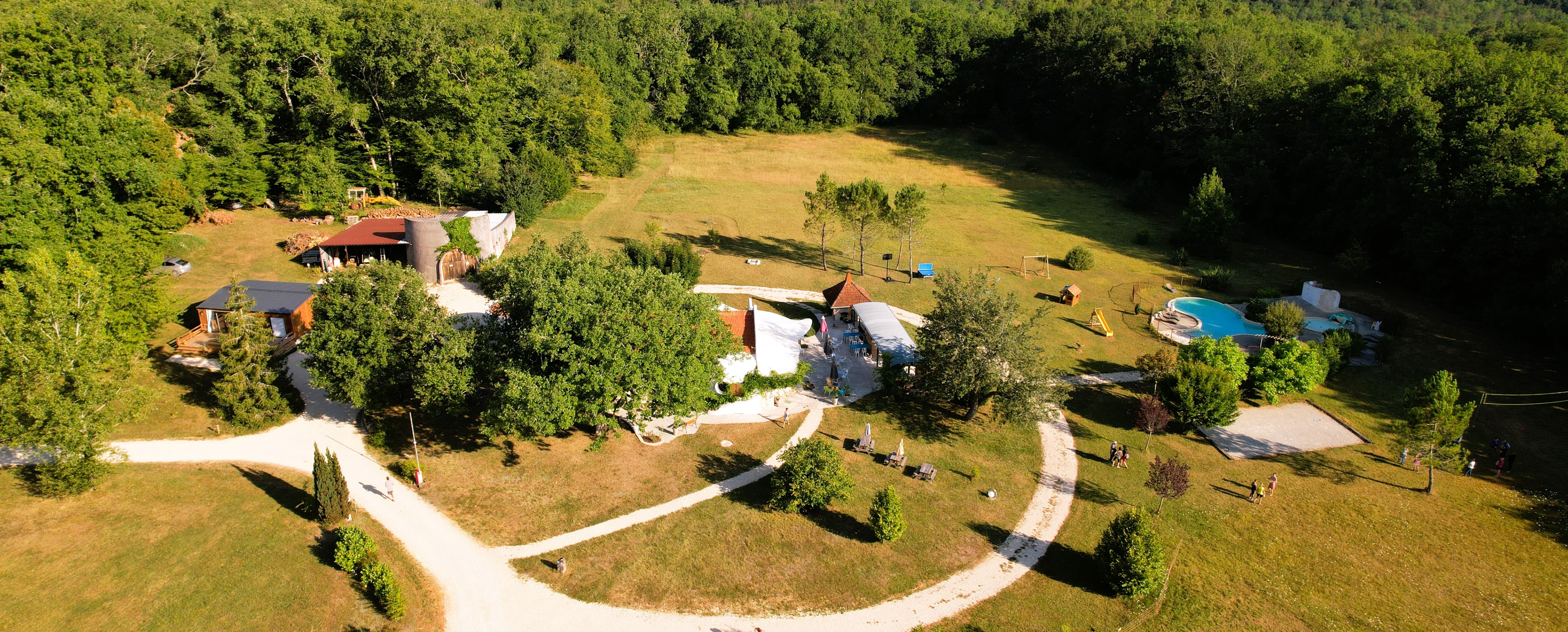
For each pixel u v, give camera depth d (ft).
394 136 265.13
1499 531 123.95
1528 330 186.60
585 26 397.60
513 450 138.51
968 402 160.15
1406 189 221.25
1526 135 196.03
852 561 114.62
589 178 328.29
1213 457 143.84
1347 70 271.90
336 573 106.63
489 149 274.98
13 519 110.73
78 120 187.21
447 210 258.37
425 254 202.28
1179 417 150.10
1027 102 436.76
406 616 101.04
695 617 103.45
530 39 328.70
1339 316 203.41
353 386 129.90
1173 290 226.58
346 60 259.80
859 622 103.65
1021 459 142.92
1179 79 322.34
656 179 335.06
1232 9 446.19
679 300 135.95
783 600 106.93
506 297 144.77
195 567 104.68
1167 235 285.64
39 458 125.70
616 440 142.92
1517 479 137.69
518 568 111.04
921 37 453.17
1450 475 138.82
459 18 270.05
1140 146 352.90
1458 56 237.86
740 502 126.82
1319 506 129.39
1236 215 260.01
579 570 110.83
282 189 250.78
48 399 109.81
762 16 460.96
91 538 108.17
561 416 121.29
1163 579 110.73
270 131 256.11
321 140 250.78
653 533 118.73
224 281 191.31
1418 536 122.42
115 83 233.96
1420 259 214.48
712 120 410.11
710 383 141.28
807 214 297.74
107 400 116.67
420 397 132.57
